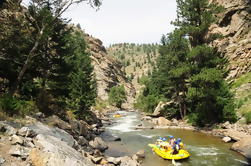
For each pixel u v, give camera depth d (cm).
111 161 1261
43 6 1688
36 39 1638
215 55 2930
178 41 3162
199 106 2870
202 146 1855
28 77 1675
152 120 3625
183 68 2831
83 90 3036
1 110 1021
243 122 2278
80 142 1538
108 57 12875
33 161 688
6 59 1453
